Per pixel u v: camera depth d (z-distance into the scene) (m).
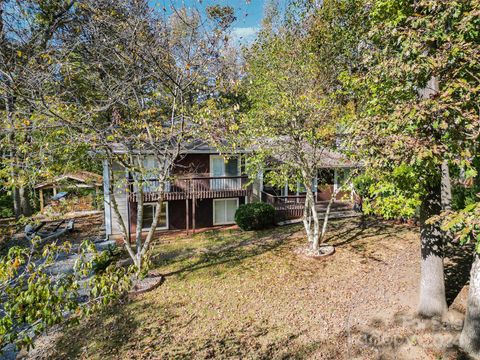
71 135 7.48
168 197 15.47
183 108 8.43
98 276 4.01
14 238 14.89
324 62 13.72
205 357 6.06
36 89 7.65
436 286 6.35
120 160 8.90
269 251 11.99
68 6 8.72
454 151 4.12
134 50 8.19
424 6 4.93
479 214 3.67
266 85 11.24
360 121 5.38
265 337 6.57
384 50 5.25
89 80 9.20
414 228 13.36
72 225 16.81
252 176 11.05
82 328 7.35
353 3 13.55
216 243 13.85
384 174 5.98
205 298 8.46
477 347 5.13
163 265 11.14
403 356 5.46
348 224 15.04
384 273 9.15
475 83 4.46
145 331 7.04
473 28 4.50
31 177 7.32
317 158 10.70
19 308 3.16
